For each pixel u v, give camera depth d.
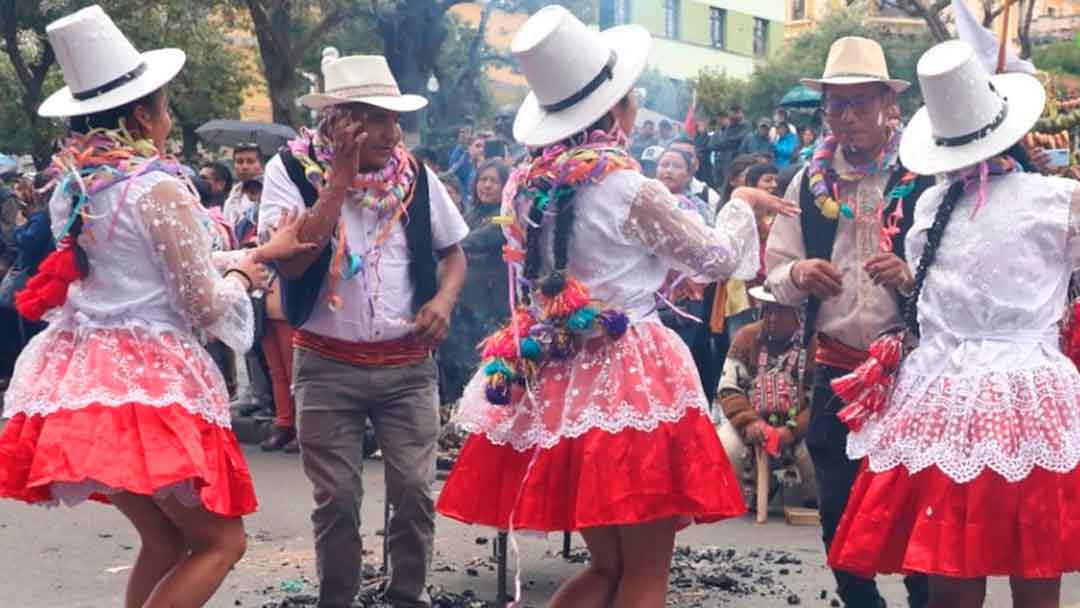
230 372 10.85
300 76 25.50
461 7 28.83
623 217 4.44
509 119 17.59
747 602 6.27
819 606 6.22
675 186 8.65
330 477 5.56
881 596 6.22
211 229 4.71
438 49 21.86
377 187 5.48
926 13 23.17
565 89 4.52
